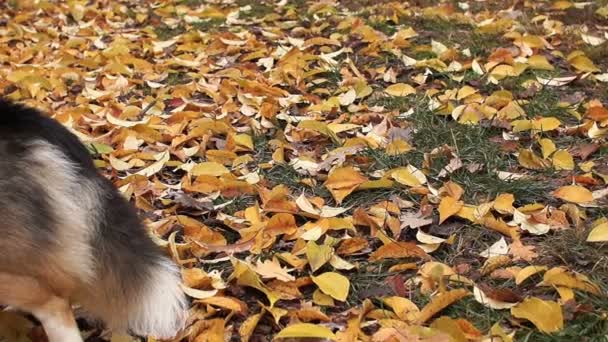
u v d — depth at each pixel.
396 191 1.62
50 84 2.27
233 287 1.36
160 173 1.78
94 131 1.98
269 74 2.27
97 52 2.56
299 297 1.33
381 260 1.40
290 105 2.06
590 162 1.65
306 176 1.71
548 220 1.45
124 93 2.25
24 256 1.09
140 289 1.19
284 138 1.88
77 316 1.31
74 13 3.06
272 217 1.50
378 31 2.56
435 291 1.30
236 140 1.84
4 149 1.09
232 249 1.45
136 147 1.86
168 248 1.44
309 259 1.37
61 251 1.10
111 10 3.11
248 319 1.24
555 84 2.05
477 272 1.35
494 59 2.19
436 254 1.42
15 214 1.08
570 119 1.87
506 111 1.87
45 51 2.63
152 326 1.21
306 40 2.53
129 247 1.18
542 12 2.64
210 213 1.61
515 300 1.25
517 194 1.57
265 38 2.62
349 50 2.38
